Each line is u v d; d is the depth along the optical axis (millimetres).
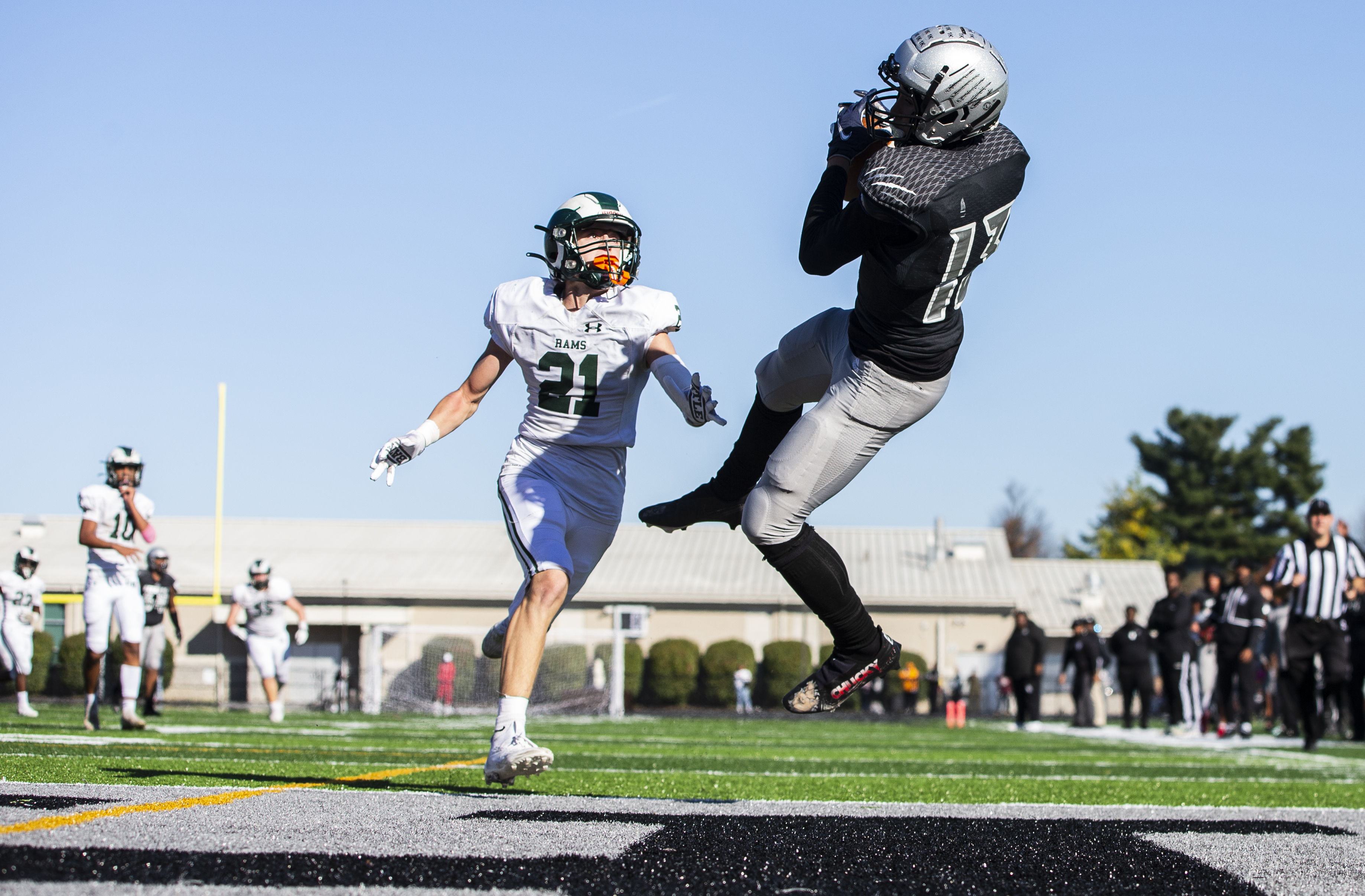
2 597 31969
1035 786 13453
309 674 84000
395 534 96812
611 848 6738
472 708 73438
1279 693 38062
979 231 8609
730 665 84750
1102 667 50500
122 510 23516
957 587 93875
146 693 35250
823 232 9086
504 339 10883
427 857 6246
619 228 10812
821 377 10031
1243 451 140625
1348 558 27719
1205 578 39719
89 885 5281
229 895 5281
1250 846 7676
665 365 10578
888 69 8789
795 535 9836
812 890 5879
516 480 10773
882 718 67875
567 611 90688
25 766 11445
